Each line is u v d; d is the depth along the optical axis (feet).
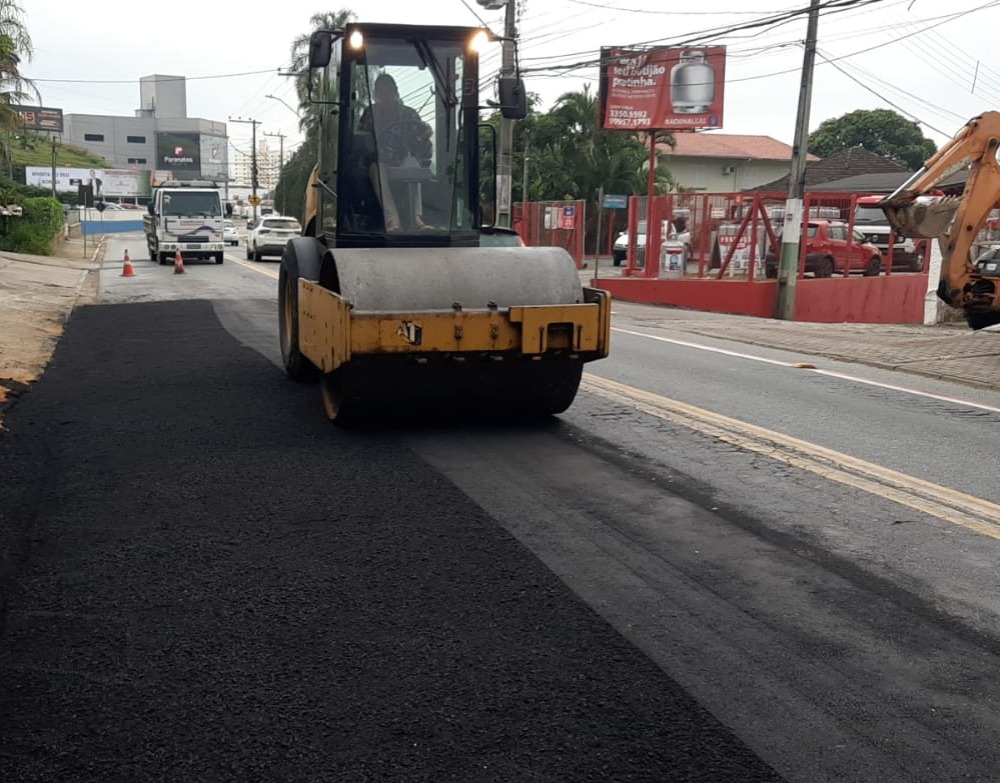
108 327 50.80
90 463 22.80
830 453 24.30
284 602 14.99
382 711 11.85
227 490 20.70
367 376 24.95
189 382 33.55
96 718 11.68
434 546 17.43
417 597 15.20
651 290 78.84
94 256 135.13
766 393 32.73
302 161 196.13
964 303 42.57
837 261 83.56
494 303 24.98
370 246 29.09
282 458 23.30
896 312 83.51
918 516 19.38
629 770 10.64
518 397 26.55
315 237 33.35
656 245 82.89
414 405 25.89
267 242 120.26
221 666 12.96
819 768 10.73
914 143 248.32
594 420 27.68
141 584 15.65
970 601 15.28
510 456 23.59
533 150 162.61
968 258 42.14
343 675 12.73
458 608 14.82
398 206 29.12
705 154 200.85
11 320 49.52
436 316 23.95
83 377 34.83
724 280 75.82
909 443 25.66
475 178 29.66
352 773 10.58
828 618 14.58
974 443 25.82
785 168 210.38
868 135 249.55
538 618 14.48
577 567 16.48
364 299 24.48
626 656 13.30
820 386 34.53
